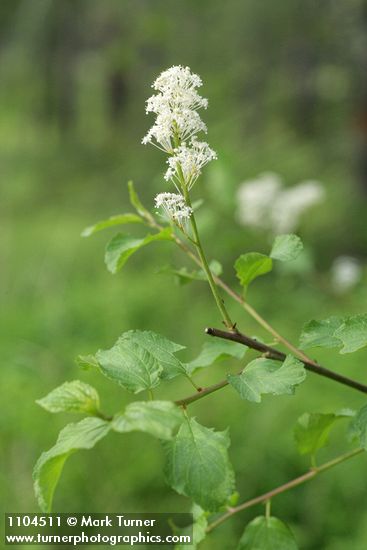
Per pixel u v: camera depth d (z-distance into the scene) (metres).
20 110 13.52
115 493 4.39
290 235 2.11
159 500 4.41
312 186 6.73
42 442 4.68
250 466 4.63
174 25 10.27
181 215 1.89
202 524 2.10
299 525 4.34
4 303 7.96
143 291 7.64
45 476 1.49
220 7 10.05
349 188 9.84
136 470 4.46
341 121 10.10
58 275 8.76
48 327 6.75
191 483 1.50
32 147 13.48
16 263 9.26
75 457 4.50
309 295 6.66
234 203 5.41
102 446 4.56
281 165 10.21
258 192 6.59
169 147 1.91
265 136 10.55
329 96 10.05
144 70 11.46
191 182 1.92
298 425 2.13
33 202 11.62
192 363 2.21
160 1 10.29
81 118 13.45
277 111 10.43
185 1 10.11
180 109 1.87
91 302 7.46
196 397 1.66
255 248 7.44
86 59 12.06
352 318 1.78
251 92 10.30
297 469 4.64
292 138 10.49
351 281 6.40
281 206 6.55
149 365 1.62
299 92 10.09
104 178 11.62
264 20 9.79
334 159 10.30
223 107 10.52
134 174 10.95
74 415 4.82
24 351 6.00
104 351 1.66
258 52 10.09
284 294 6.96
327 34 9.60
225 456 1.52
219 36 10.26
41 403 1.50
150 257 9.19
